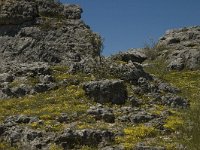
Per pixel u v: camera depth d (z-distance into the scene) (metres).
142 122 29.11
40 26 46.22
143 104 32.97
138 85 36.09
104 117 29.09
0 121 28.41
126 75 36.75
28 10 46.94
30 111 29.97
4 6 46.47
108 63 39.34
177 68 51.84
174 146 25.09
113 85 32.72
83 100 32.19
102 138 25.80
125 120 29.16
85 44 45.16
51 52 43.38
